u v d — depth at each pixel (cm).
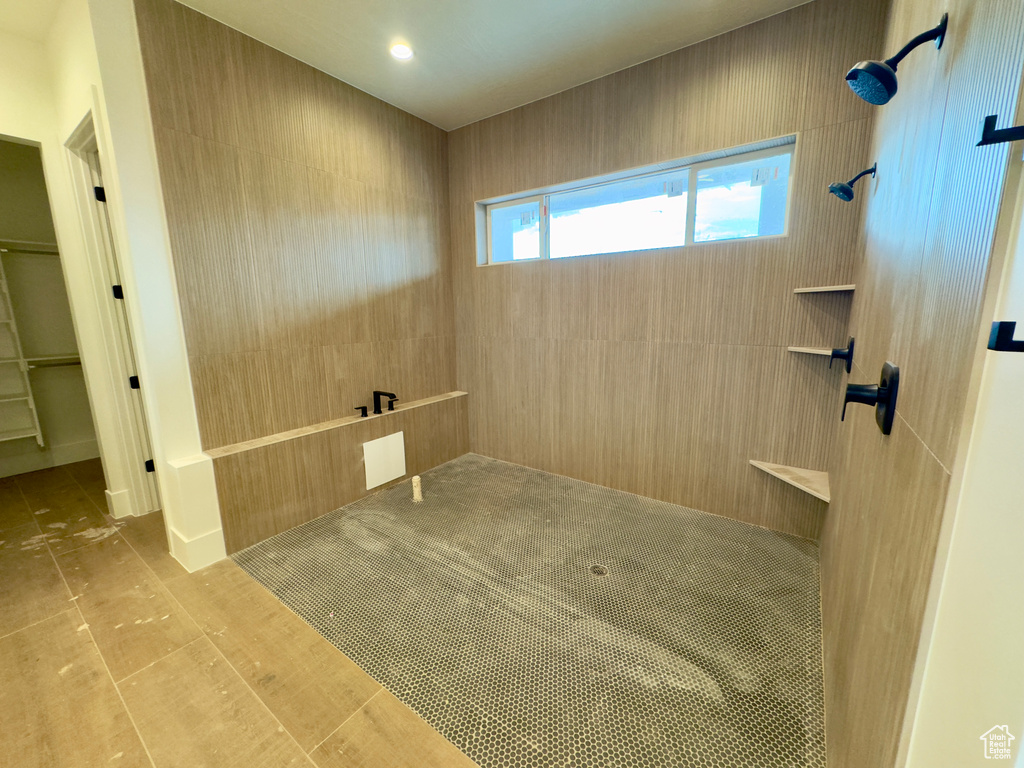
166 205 183
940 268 61
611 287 263
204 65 190
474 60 225
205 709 128
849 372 167
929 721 49
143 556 206
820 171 193
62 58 195
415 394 312
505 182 293
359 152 258
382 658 146
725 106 210
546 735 119
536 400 308
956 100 62
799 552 207
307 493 238
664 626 159
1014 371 37
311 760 113
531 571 194
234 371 212
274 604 173
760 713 125
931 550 52
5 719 124
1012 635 33
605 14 192
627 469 275
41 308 318
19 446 313
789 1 185
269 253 221
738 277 221
